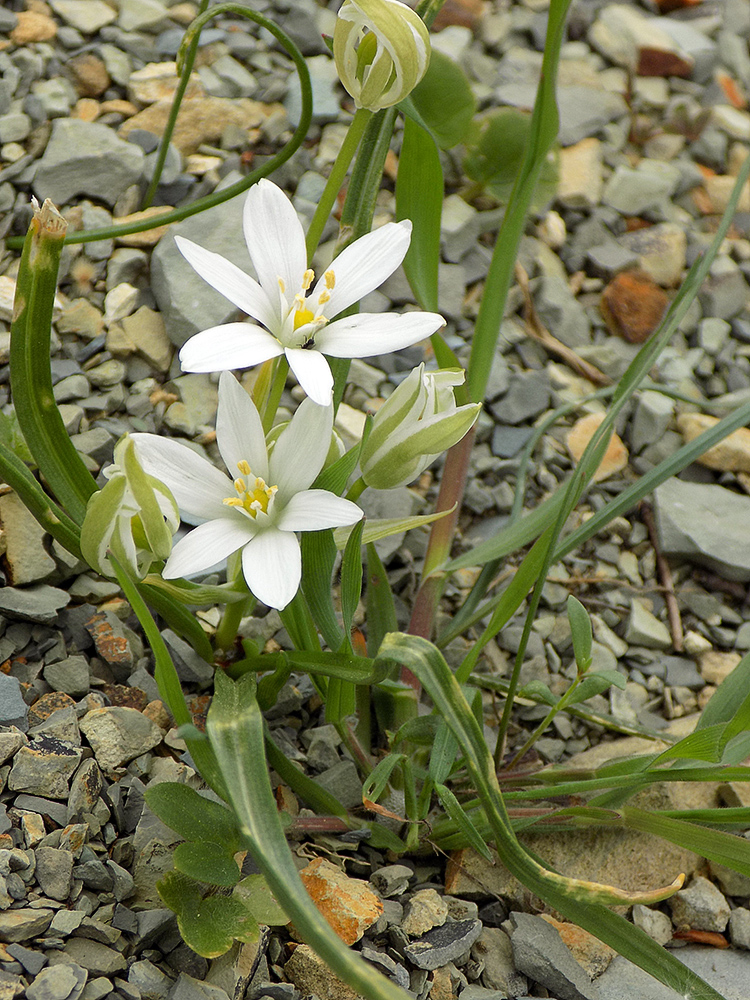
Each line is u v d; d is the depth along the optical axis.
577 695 0.43
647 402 0.53
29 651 0.45
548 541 0.43
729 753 0.43
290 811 0.44
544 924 0.43
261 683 0.42
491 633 0.44
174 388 0.50
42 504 0.42
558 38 0.44
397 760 0.42
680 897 0.44
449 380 0.41
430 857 0.44
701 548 0.51
